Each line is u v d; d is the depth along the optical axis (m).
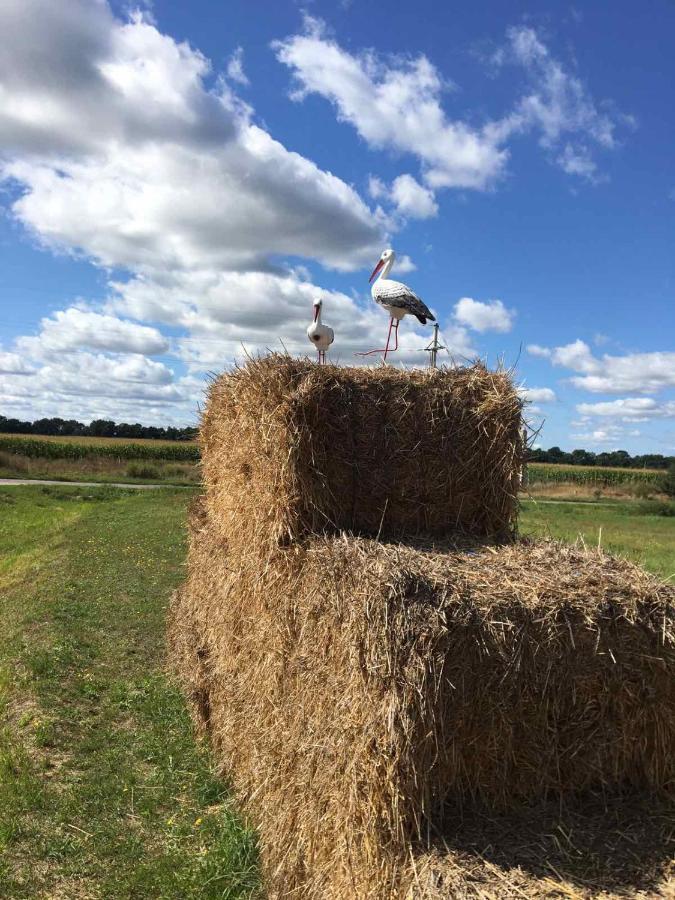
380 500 3.73
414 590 2.43
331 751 2.65
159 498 24.12
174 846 3.59
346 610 2.56
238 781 4.04
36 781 4.18
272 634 3.45
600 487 40.84
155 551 12.66
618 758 2.62
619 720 2.59
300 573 3.18
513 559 3.10
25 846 3.57
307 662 2.97
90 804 3.98
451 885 2.09
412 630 2.34
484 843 2.30
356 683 2.45
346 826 2.49
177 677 6.10
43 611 8.16
